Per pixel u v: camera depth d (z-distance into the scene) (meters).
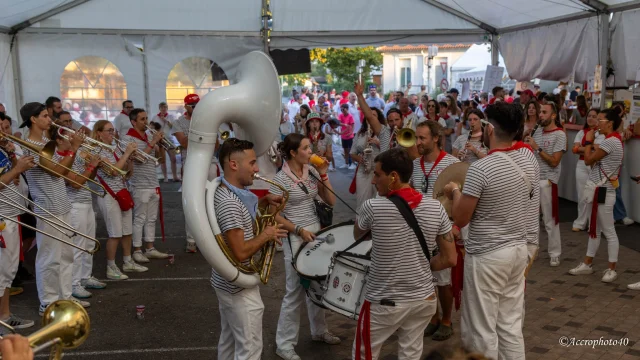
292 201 4.39
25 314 5.39
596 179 6.12
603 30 8.96
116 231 6.41
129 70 11.89
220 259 3.30
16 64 11.47
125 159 6.07
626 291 5.82
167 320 5.34
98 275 6.63
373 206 3.27
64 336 1.75
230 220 3.29
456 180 4.26
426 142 4.62
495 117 3.59
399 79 36.44
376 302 3.31
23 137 6.24
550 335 4.84
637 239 7.69
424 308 3.32
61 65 11.67
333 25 11.66
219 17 11.73
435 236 3.30
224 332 3.75
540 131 6.69
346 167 15.66
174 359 4.54
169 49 11.88
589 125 7.71
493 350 3.57
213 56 11.91
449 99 11.70
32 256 7.39
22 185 6.20
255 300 3.52
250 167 3.47
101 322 5.27
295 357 4.45
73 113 11.87
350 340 4.89
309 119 7.14
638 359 4.37
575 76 9.88
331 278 3.74
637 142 8.26
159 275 6.65
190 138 3.50
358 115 18.52
